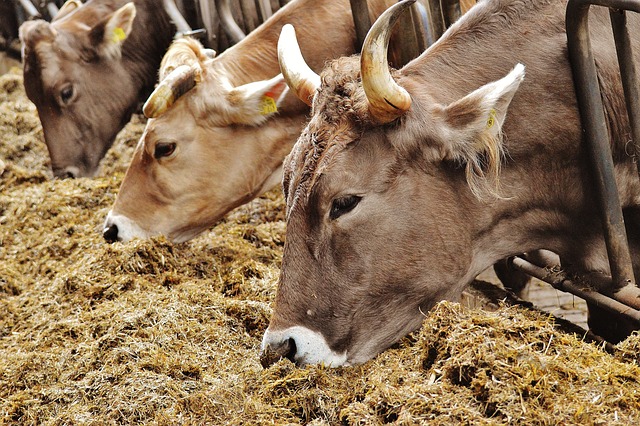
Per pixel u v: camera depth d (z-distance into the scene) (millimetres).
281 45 5559
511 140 5086
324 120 4805
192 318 6039
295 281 4859
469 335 4273
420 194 4824
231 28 9867
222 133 7336
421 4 7312
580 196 5312
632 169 5508
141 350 5594
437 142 4730
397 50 7281
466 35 5320
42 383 5590
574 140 5195
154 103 7086
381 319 4934
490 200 5027
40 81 10562
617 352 4473
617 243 5223
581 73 5078
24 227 8859
